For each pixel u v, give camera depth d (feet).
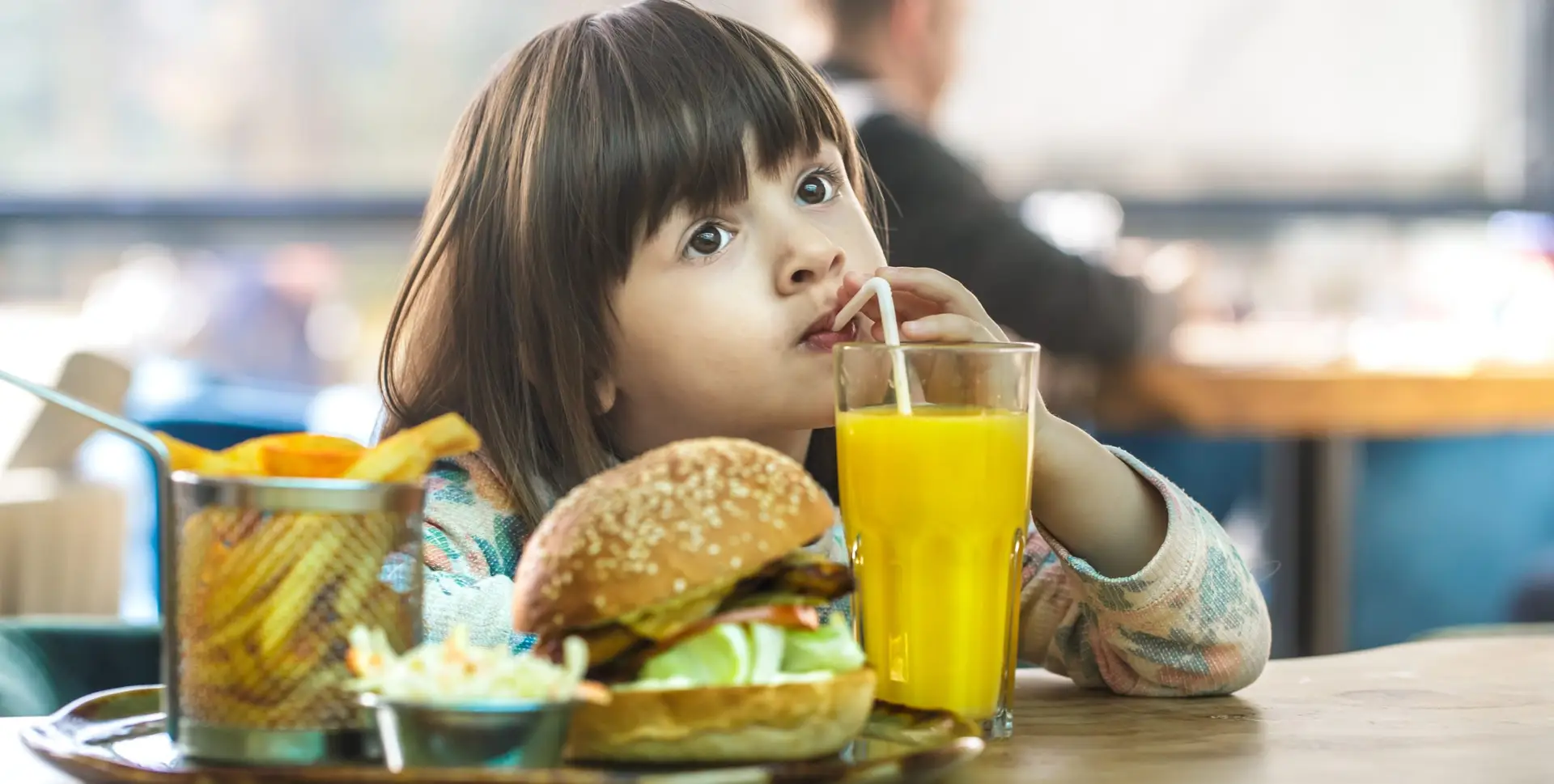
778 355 3.85
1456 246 12.82
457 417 3.03
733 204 3.85
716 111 3.84
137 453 8.99
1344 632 9.52
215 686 2.92
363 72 11.82
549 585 3.00
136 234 11.85
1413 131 12.73
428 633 3.43
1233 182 12.63
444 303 4.20
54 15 11.62
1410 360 9.90
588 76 3.97
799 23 9.18
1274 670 3.95
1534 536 10.28
